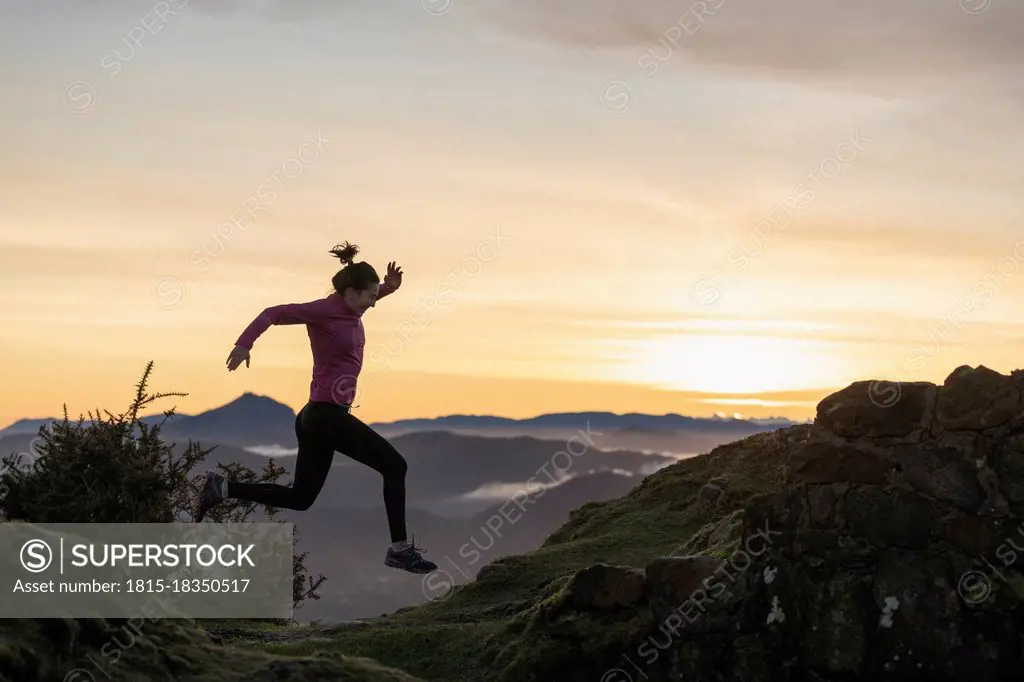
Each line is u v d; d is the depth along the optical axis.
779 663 7.98
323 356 7.71
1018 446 7.55
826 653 7.83
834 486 8.03
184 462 11.47
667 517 12.80
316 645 9.20
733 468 13.53
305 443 7.82
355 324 7.82
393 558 7.76
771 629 8.02
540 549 12.47
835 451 8.05
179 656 6.08
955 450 7.72
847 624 7.80
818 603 7.91
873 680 7.70
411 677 6.63
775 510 8.17
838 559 7.93
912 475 7.80
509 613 10.09
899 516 7.79
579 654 8.30
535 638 8.51
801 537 8.05
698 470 13.95
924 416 7.84
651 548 11.77
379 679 6.41
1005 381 7.65
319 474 7.86
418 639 9.17
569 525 13.89
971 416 7.69
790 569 8.05
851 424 8.02
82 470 10.31
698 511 12.65
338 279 7.78
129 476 10.41
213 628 10.16
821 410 8.15
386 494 7.80
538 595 10.65
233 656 6.32
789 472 8.20
